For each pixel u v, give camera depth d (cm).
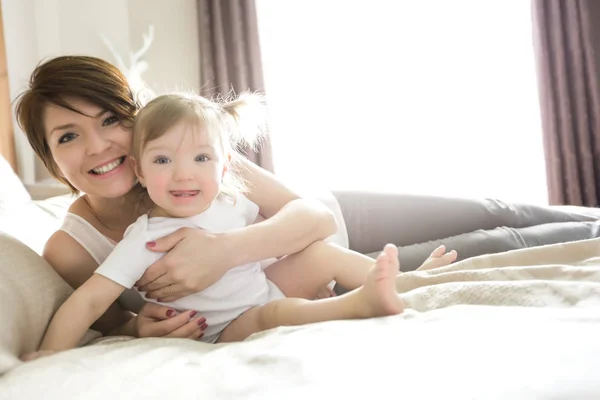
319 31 367
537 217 183
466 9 359
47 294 100
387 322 79
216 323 112
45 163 121
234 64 354
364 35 365
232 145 139
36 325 94
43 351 86
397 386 54
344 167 371
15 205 158
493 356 58
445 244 171
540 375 52
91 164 111
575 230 176
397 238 178
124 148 113
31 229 140
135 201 122
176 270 105
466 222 179
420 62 364
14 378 70
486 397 49
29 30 337
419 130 367
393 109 367
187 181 107
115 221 123
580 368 52
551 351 57
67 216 122
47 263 109
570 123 340
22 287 95
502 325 69
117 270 103
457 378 54
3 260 97
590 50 338
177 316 103
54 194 232
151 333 103
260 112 137
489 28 359
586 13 338
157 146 107
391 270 90
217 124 114
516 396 49
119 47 351
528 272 97
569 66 344
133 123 113
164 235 110
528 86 358
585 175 341
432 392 52
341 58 367
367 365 61
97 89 110
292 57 368
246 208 128
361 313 93
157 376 66
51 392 64
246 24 354
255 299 115
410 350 64
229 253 109
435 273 106
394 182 369
